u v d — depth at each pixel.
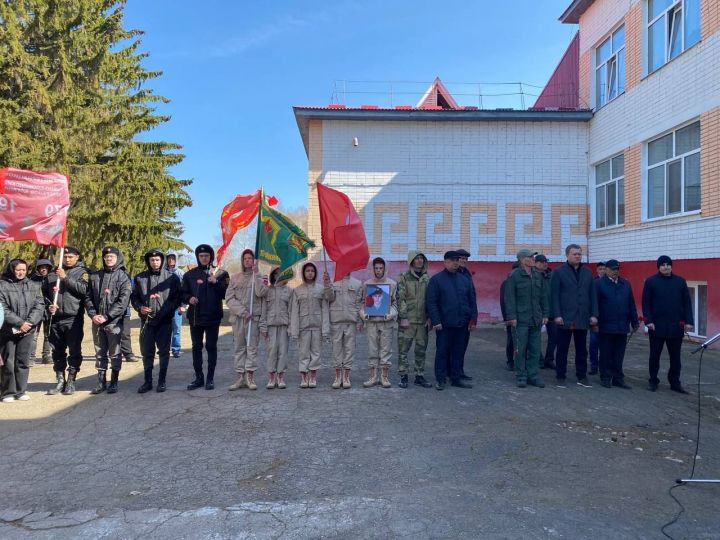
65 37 17.50
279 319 7.24
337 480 4.28
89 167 17.53
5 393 6.63
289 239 7.39
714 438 5.53
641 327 13.26
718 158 10.48
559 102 19.11
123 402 6.61
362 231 7.32
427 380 8.05
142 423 5.75
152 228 19.56
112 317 6.99
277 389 7.30
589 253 15.30
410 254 7.68
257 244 7.30
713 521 3.67
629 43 13.55
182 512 3.72
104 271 7.13
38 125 16.11
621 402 6.85
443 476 4.38
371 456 4.80
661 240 12.25
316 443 5.13
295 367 9.01
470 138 15.23
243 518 3.63
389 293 7.44
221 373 8.45
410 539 3.37
